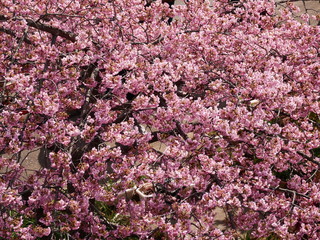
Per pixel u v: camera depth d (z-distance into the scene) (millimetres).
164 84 5898
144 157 5605
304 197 6387
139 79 5875
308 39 7234
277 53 7215
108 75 5637
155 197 6031
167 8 7695
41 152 10133
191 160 6199
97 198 5539
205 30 7043
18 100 5340
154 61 6203
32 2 6852
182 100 5887
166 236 5629
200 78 6457
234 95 6203
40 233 5270
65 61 5785
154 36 7293
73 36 6414
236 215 6262
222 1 8656
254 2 8133
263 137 6133
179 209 5500
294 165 7137
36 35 6055
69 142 5562
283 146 6105
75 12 6969
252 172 6102
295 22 7723
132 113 6070
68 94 6074
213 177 6199
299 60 7113
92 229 5809
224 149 6391
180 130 6137
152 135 6168
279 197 6594
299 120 6664
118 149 5488
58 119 5656
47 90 5844
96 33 6727
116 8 7301
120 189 5434
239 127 5840
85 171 5910
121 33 6738
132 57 6387
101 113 5688
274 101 6121
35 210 5816
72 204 5379
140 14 7477
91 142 6203
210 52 6852
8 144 5395
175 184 5594
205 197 5727
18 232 5512
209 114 5812
